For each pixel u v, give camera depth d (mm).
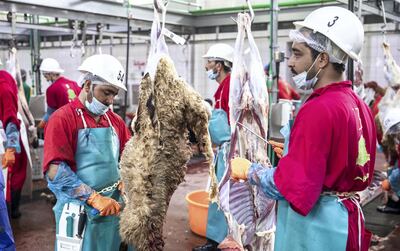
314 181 1322
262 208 2119
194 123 1797
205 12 5266
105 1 4258
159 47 1720
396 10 4480
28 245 3371
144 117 1731
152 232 1724
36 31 6273
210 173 1847
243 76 2043
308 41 1409
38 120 5586
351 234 1426
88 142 1862
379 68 6691
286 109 2980
